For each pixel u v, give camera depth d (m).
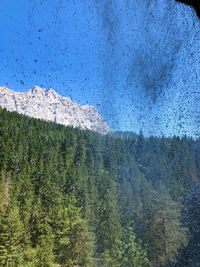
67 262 56.25
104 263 59.03
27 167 92.12
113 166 74.50
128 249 53.44
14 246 50.44
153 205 43.19
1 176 88.06
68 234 57.84
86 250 57.38
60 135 113.75
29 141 107.06
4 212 54.84
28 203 74.88
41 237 55.69
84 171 89.25
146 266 45.44
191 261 18.59
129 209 59.94
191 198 21.16
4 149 96.12
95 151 89.06
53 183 87.75
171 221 39.16
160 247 40.72
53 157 100.19
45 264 52.03
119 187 68.06
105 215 67.88
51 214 63.31
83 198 79.44
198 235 19.17
